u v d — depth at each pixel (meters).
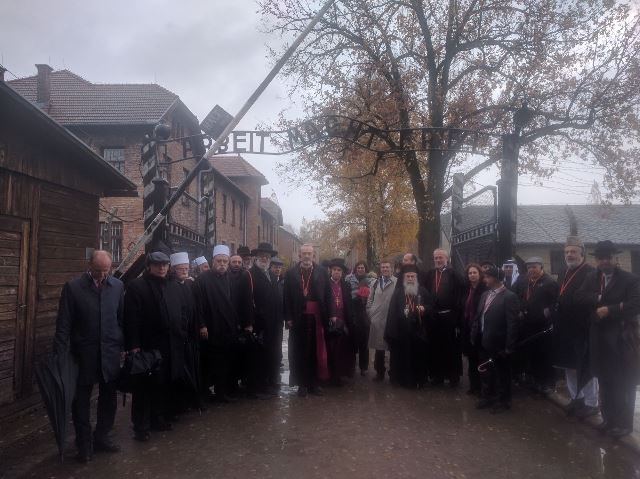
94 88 25.22
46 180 7.73
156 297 5.93
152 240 8.88
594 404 6.64
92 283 5.43
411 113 15.84
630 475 4.82
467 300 8.23
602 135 15.17
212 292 7.33
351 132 9.80
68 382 5.13
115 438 5.99
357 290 10.02
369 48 15.48
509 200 9.59
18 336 7.11
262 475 4.80
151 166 9.23
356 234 30.19
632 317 5.77
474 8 15.72
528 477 4.77
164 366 5.98
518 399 7.71
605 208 17.19
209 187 13.24
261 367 7.91
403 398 7.76
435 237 16.14
